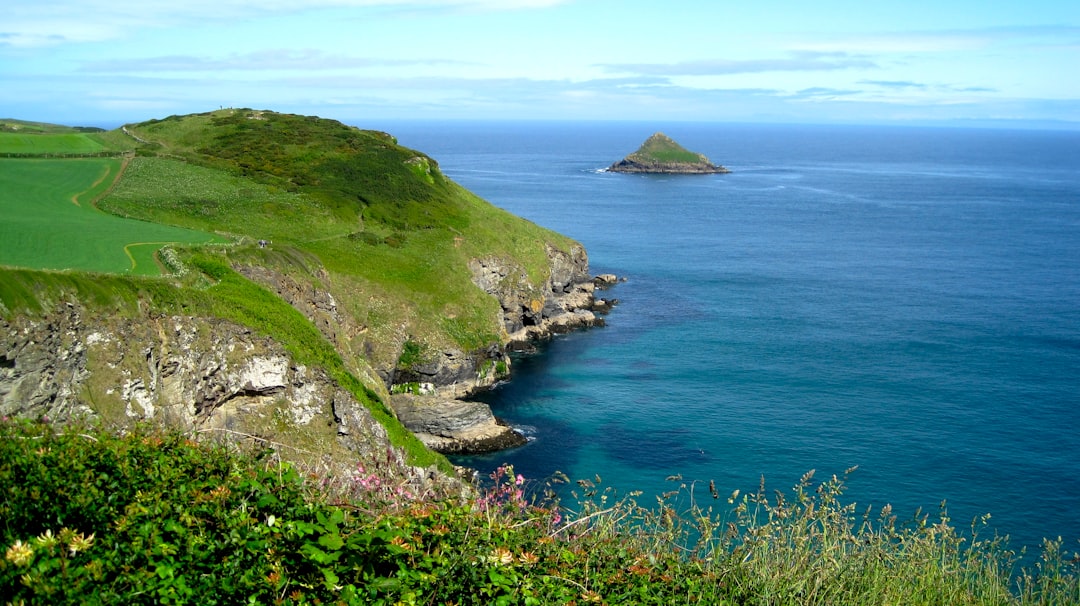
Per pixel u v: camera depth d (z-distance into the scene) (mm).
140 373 31906
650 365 68625
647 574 11281
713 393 60844
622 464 48594
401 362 63188
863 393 60156
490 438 51750
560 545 11617
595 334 79000
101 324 31297
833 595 11562
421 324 64938
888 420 54562
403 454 41344
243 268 50000
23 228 48906
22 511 8914
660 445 51250
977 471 46438
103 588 8148
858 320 82562
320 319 54531
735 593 11391
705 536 12258
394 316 64688
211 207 72000
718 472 46812
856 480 45281
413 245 77000
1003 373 64875
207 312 37031
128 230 53344
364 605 9039
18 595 7828
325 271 61844
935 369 65938
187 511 9359
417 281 69750
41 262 40969
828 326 80188
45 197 64562
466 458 50031
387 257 72312
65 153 82375
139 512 9156
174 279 38438
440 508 11148
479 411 53594
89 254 43875
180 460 10617
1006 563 15773
